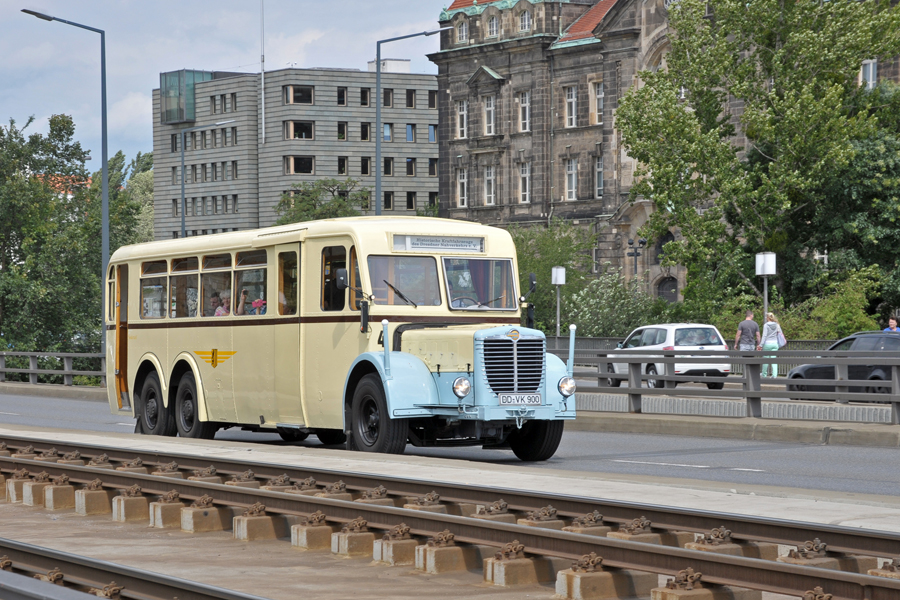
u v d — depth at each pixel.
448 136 78.06
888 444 18.95
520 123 74.06
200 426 19.62
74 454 15.79
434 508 10.79
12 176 67.00
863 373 27.83
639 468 15.98
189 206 128.88
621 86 66.62
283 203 97.31
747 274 47.62
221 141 125.00
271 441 21.39
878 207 46.31
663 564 8.09
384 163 123.06
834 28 44.56
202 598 7.36
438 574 9.18
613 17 66.88
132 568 8.11
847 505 10.99
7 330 65.06
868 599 6.97
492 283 16.97
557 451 18.70
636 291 55.03
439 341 15.62
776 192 45.19
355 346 16.09
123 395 22.11
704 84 47.41
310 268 17.00
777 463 16.70
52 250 65.88
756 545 8.78
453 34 77.50
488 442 16.38
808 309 45.09
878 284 44.84
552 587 8.69
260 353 17.95
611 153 67.31
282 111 119.81
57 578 8.27
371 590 8.63
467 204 77.31
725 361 22.45
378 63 40.72
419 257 16.47
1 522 12.48
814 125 44.44
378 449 15.63
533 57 72.69
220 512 11.70
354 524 10.21
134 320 21.52
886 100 47.38
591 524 9.67
